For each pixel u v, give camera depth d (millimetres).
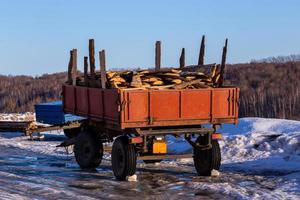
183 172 13781
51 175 13523
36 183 12164
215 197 10297
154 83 12711
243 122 21203
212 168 12969
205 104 12531
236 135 17922
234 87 12789
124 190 11188
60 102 30328
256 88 84812
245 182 12039
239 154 16188
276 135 17250
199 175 13219
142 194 10688
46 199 10188
